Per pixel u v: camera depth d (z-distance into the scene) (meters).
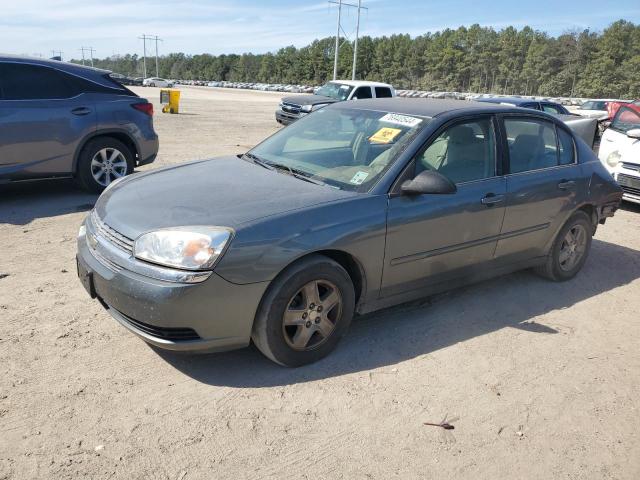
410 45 128.12
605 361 3.86
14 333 3.64
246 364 3.46
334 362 3.55
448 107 4.32
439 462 2.75
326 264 3.34
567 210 4.91
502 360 3.76
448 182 3.60
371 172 3.75
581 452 2.92
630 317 4.63
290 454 2.71
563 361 3.81
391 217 3.60
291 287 3.21
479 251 4.29
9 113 6.46
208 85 107.00
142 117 7.71
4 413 2.84
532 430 3.06
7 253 5.12
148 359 3.45
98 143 7.29
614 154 8.77
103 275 3.16
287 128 4.84
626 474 2.78
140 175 4.16
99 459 2.58
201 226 3.06
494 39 118.50
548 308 4.68
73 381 3.16
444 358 3.72
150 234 3.06
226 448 2.72
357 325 4.10
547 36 113.19
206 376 3.30
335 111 4.68
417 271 3.91
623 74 97.25
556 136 4.99
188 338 3.07
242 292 3.06
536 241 4.79
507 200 4.33
